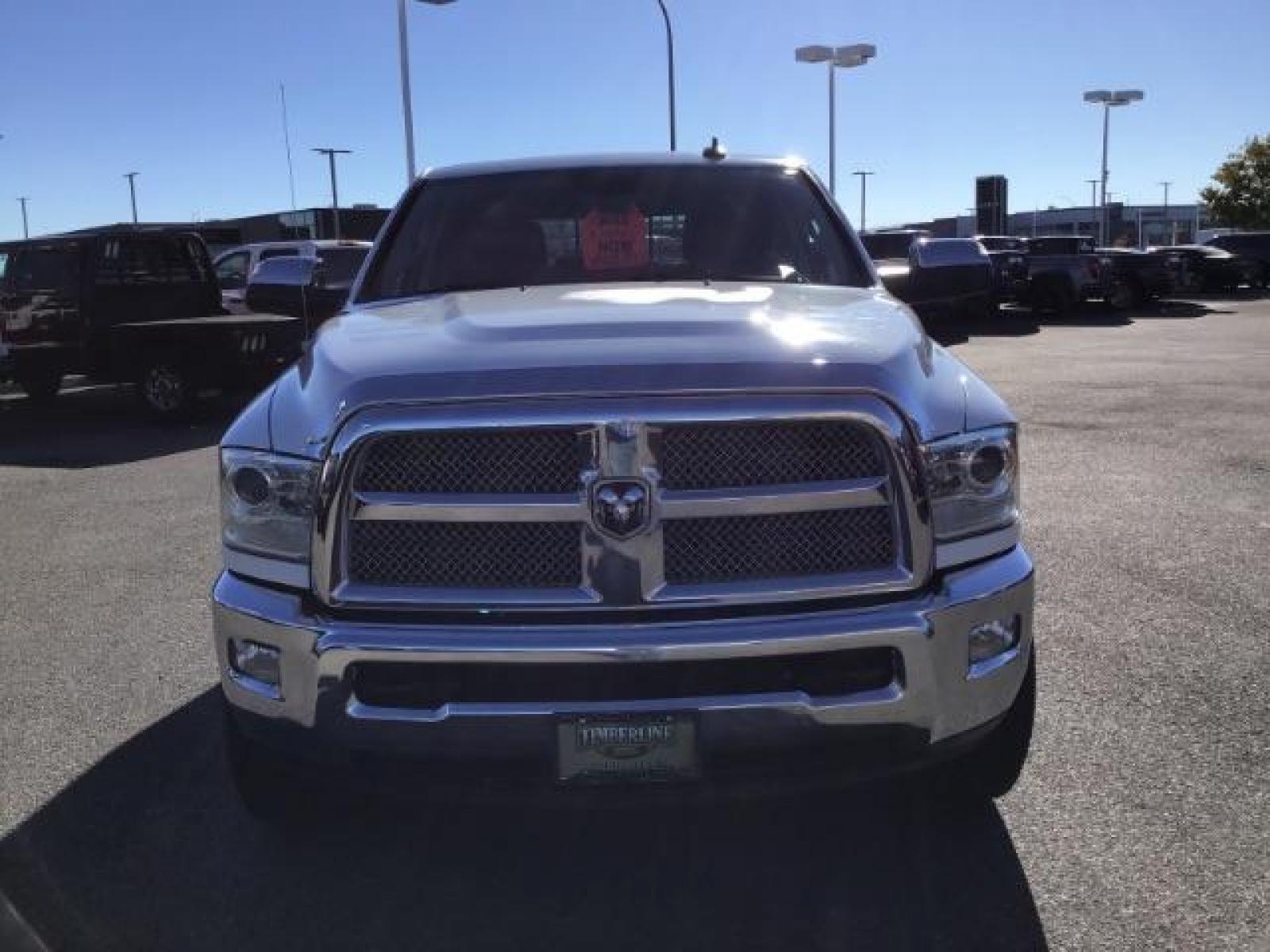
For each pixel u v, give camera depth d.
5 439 12.38
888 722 2.79
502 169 4.69
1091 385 14.04
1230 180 52.12
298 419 2.91
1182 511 7.32
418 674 2.78
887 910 3.04
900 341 3.04
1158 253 29.48
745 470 2.73
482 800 2.82
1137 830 3.38
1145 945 2.84
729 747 2.73
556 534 2.74
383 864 3.33
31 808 3.71
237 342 12.62
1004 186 46.78
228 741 3.23
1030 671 3.18
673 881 3.20
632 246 4.31
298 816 3.38
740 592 2.72
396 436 2.73
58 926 3.04
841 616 2.75
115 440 12.09
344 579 2.79
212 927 3.04
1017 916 2.98
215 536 7.46
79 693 4.71
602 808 2.86
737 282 4.10
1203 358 17.09
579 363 2.75
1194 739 3.96
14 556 7.07
